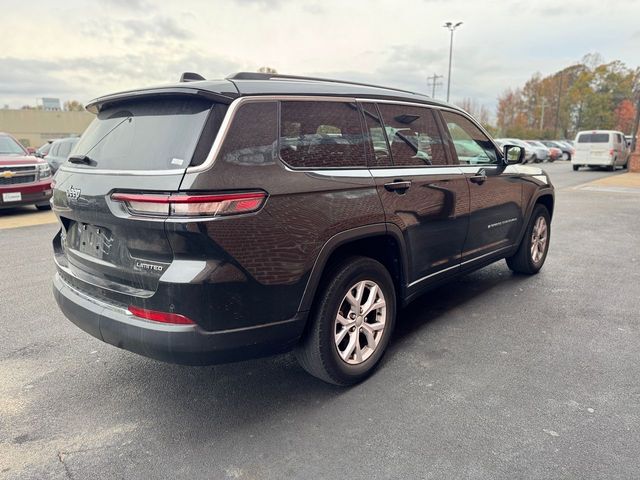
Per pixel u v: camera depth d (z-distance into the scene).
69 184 2.82
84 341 3.79
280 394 3.00
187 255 2.26
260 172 2.42
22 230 8.23
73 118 63.34
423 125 3.62
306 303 2.66
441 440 2.49
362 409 2.80
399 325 4.02
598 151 21.89
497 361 3.35
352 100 3.06
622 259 6.08
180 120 2.44
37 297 4.78
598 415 2.68
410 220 3.31
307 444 2.49
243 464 2.35
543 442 2.46
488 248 4.39
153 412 2.82
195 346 2.31
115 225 2.46
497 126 75.19
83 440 2.56
